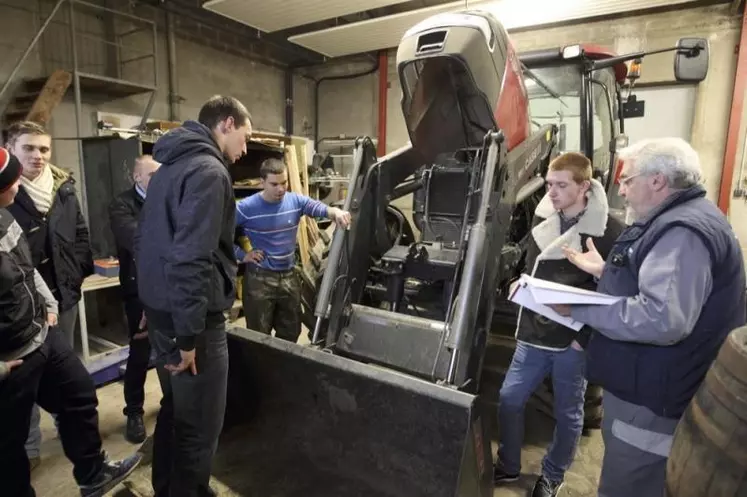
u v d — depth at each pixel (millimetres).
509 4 4348
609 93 3146
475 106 1799
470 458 1358
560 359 1659
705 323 1097
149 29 4668
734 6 4598
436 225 1993
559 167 1604
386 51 6270
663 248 1089
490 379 2691
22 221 1923
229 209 1409
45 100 3344
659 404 1152
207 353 1426
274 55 6254
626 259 1211
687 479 948
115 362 2863
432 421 1386
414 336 1702
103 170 3391
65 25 4008
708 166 4906
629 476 1236
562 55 2721
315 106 7113
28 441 2025
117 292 3506
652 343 1092
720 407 904
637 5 4363
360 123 6809
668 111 5055
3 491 1487
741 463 851
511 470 1881
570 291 1205
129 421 2299
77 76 3520
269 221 2385
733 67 4703
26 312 1455
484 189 1628
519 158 1910
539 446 2219
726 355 935
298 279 2562
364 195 1999
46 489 1922
